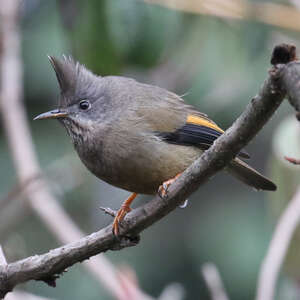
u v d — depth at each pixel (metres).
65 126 9.97
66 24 11.34
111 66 11.30
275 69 5.74
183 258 15.49
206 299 15.20
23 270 8.14
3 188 14.45
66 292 14.57
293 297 11.07
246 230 14.93
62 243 11.27
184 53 12.50
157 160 9.31
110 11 11.15
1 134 14.93
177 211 15.95
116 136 9.39
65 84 9.95
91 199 13.93
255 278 14.39
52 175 13.26
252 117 6.56
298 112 5.42
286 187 10.98
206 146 9.90
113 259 15.35
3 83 12.57
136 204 13.27
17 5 12.84
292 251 10.77
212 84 12.45
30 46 14.30
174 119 9.68
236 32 12.30
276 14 12.09
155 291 15.32
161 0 11.23
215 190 15.99
